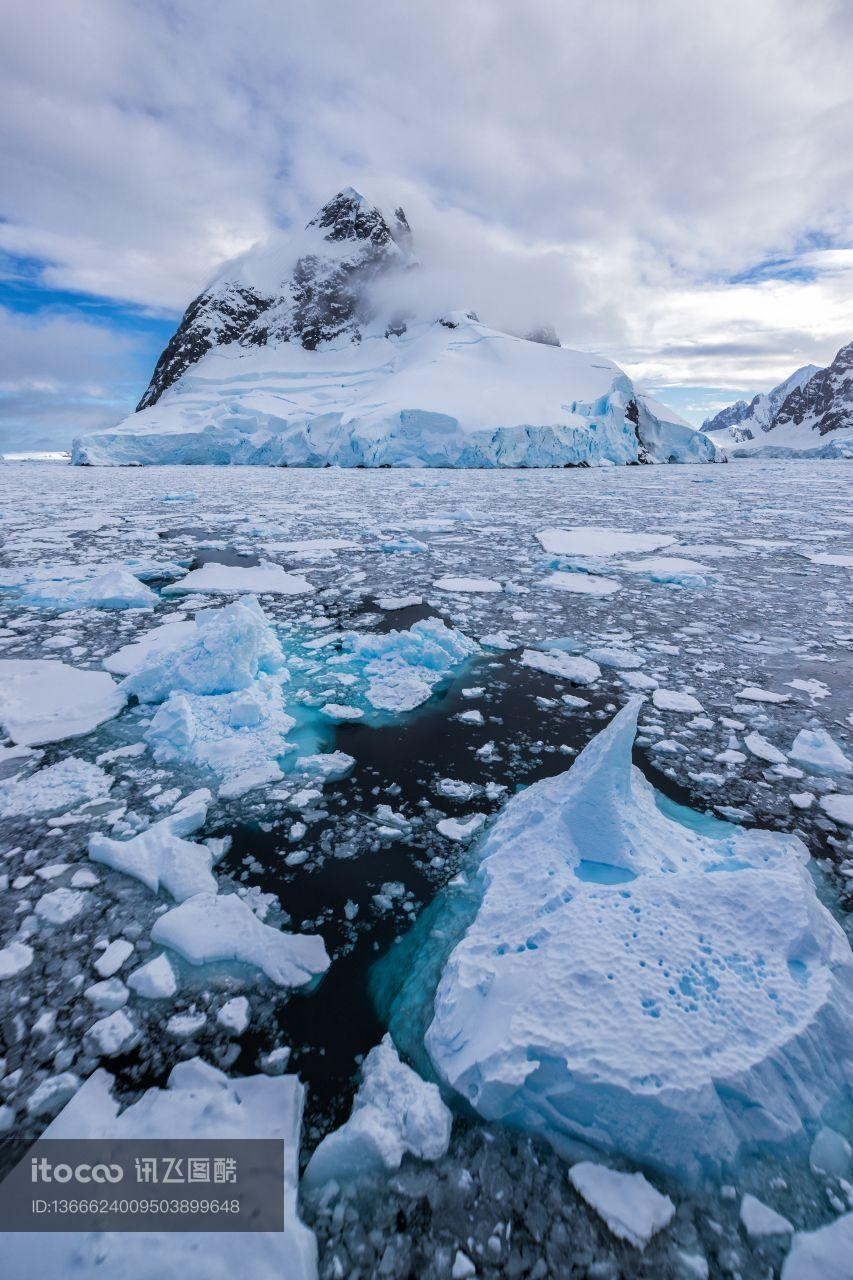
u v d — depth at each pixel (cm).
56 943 1219
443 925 1284
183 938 1217
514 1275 732
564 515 7550
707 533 6078
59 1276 729
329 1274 736
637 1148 833
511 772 1808
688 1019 918
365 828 1564
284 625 3077
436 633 2723
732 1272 732
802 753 1847
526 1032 912
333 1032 1064
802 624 3062
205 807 1603
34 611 3281
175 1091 941
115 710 2114
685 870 1270
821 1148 854
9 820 1558
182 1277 720
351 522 6850
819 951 1050
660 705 2186
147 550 5091
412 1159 852
